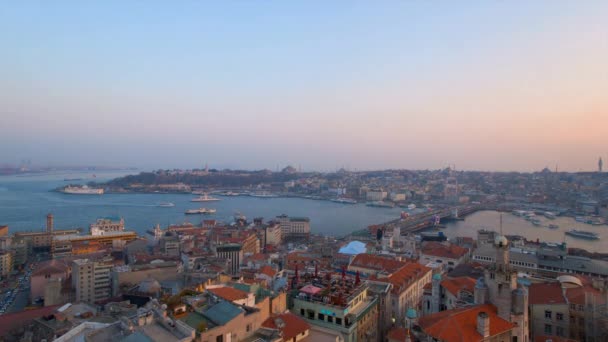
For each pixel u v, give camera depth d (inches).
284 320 3767.2
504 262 3663.9
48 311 5920.3
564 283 5007.4
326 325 4254.4
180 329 2800.2
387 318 5206.7
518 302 3548.2
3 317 5748.0
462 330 3235.7
